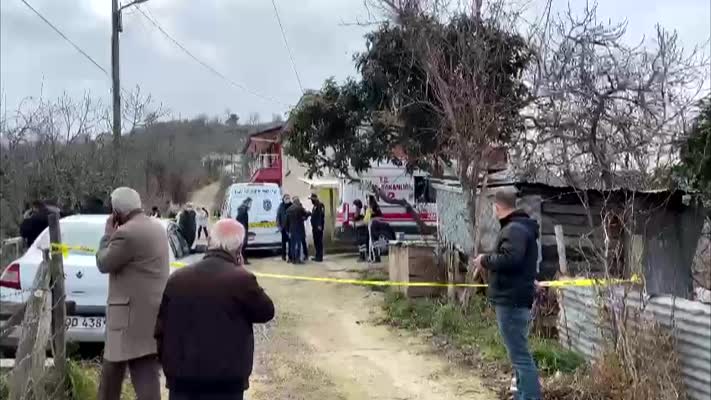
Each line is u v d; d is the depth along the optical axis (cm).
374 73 1566
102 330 802
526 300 613
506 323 616
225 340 443
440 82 1181
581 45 1380
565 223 1141
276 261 2106
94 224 919
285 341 1011
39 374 568
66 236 891
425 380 783
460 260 1245
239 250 474
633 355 615
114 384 574
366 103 1759
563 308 811
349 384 773
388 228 2008
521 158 1321
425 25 1251
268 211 2273
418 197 2409
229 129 6650
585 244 1015
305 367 848
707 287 1073
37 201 1245
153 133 3209
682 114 1255
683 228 1102
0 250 901
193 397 444
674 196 1103
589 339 738
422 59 1241
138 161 2733
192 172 5122
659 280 1067
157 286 571
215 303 445
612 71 1359
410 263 1273
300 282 1630
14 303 630
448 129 1306
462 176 1180
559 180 1224
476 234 1149
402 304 1198
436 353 908
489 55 1301
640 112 1330
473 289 1133
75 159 1962
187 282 451
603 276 709
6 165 1711
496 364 816
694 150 1053
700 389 568
